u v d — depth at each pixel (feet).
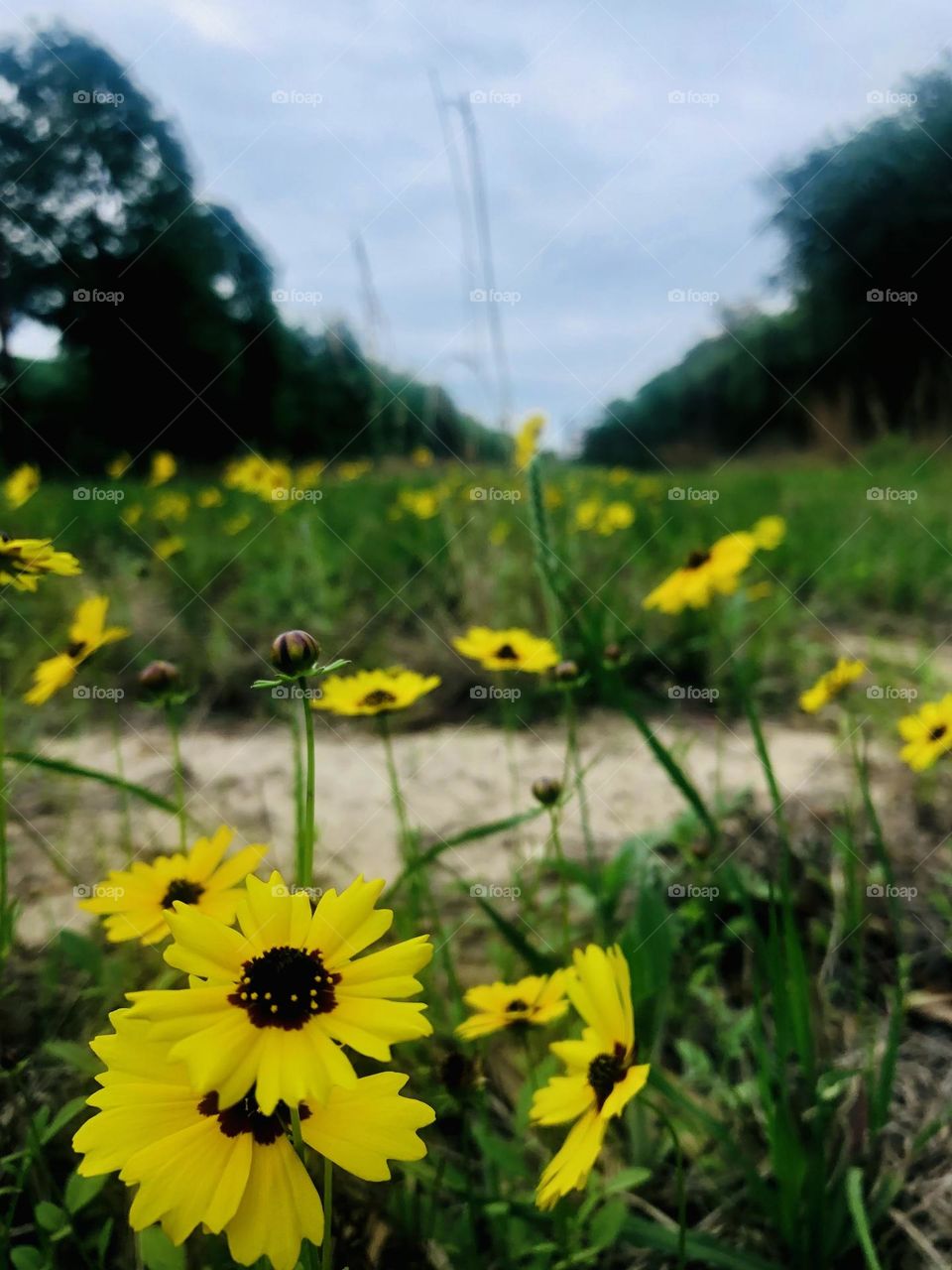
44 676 1.06
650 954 0.81
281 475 3.26
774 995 0.71
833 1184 0.75
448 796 1.56
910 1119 0.86
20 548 0.69
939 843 1.29
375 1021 0.46
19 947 1.04
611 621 2.09
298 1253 0.45
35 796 1.53
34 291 9.15
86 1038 0.86
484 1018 0.76
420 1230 0.74
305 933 0.50
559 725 1.90
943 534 3.11
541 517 1.03
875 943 1.10
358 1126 0.47
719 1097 0.87
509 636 1.22
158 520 3.62
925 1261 0.74
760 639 2.13
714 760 1.67
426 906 1.20
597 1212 0.75
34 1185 0.76
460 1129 0.86
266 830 1.41
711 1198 0.80
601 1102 0.57
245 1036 0.45
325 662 2.07
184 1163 0.45
